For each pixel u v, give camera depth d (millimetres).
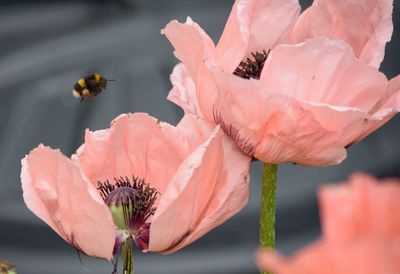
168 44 5023
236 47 665
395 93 656
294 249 3447
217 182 640
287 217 3543
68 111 4605
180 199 617
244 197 642
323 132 640
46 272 3412
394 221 385
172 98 708
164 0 5285
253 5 712
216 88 656
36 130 4547
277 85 647
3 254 3500
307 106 630
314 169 3768
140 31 5148
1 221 3564
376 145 3979
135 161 682
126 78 4801
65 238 634
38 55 5215
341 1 691
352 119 630
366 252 377
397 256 375
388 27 689
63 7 5641
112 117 4547
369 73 634
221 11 5188
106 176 684
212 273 3293
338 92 644
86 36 5301
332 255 380
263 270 575
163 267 3303
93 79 1335
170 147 674
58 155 609
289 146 646
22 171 650
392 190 388
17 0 5781
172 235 629
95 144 677
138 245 646
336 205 390
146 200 653
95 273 3387
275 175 670
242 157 656
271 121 642
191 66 676
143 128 673
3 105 4742
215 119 669
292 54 638
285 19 714
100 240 623
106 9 5449
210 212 638
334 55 635
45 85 4883
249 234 3398
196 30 654
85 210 617
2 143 4453
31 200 637
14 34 5539
